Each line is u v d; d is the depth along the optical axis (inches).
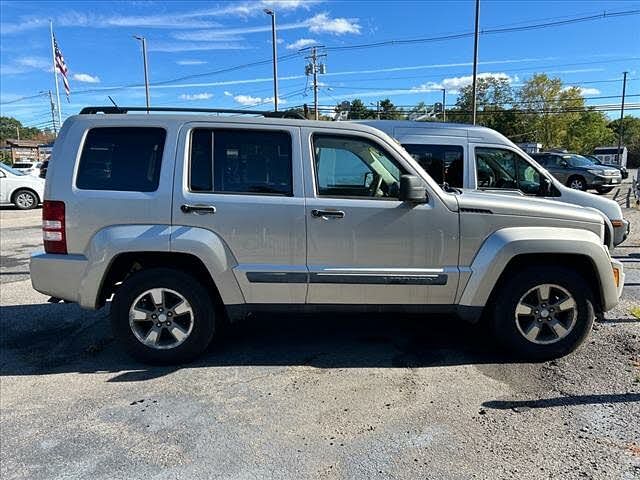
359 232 155.3
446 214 156.3
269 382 149.8
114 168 155.7
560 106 2893.7
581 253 157.0
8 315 216.7
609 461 109.6
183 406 135.8
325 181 157.4
